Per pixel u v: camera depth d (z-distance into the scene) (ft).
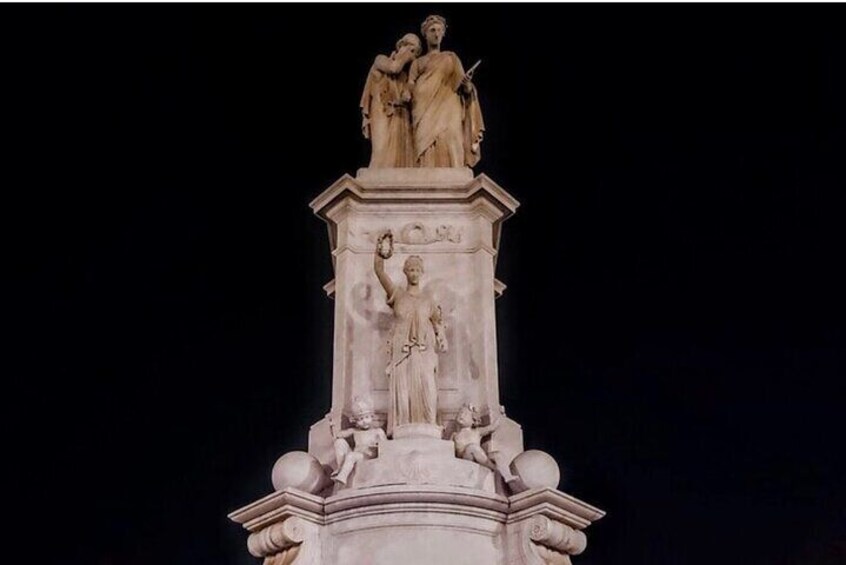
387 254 45.68
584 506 42.06
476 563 40.34
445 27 57.11
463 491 41.06
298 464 43.24
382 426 46.91
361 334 48.96
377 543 40.50
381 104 54.60
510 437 45.83
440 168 52.19
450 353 48.16
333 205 51.80
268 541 41.83
